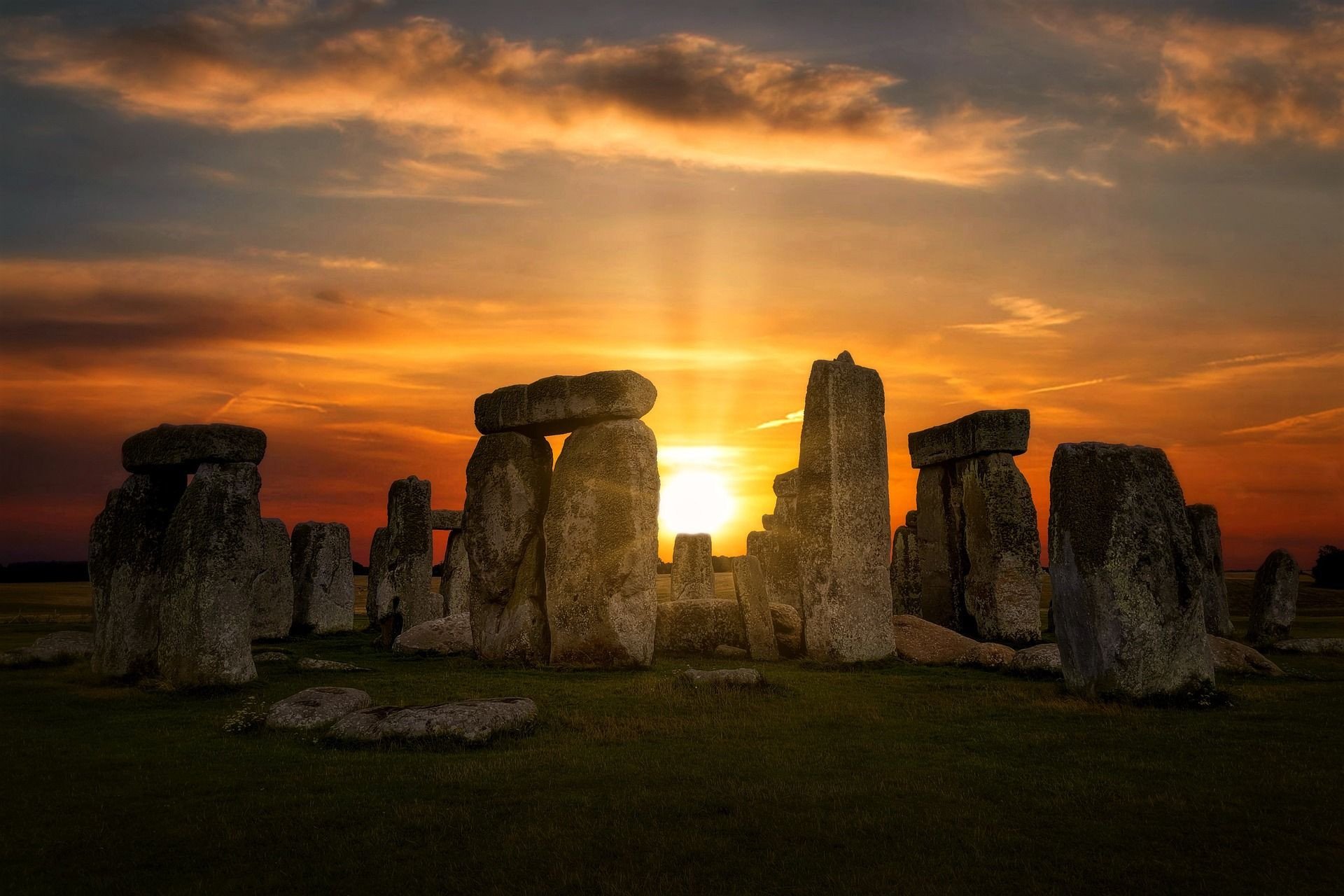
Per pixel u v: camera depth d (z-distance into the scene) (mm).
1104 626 13523
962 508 25047
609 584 18281
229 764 10266
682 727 11805
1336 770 9664
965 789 9062
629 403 18859
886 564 18891
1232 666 16969
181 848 7750
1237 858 7316
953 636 20578
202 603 15344
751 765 9938
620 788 9102
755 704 13367
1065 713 12680
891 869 7145
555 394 19719
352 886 6965
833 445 18531
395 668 18422
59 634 20219
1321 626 26938
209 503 15727
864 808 8500
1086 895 6699
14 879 7191
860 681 15891
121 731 12211
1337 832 7859
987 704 13422
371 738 10828
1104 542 13586
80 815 8594
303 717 11883
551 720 12055
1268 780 9281
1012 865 7215
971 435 24500
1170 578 13469
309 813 8461
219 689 15102
